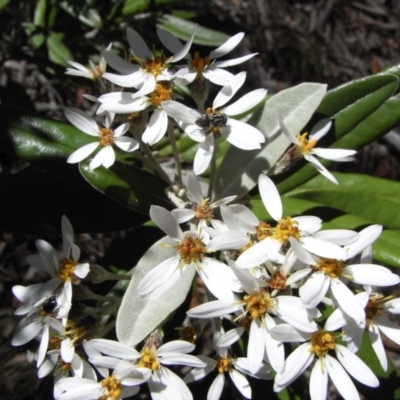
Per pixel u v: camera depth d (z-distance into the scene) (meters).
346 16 0.45
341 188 0.20
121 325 0.14
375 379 0.14
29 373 0.28
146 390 0.23
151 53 0.16
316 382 0.14
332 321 0.14
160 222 0.15
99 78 0.18
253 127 0.15
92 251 0.33
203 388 0.20
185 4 0.38
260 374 0.15
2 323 0.29
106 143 0.16
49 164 0.18
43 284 0.15
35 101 0.32
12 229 0.18
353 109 0.18
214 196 0.17
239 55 0.39
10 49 0.26
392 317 0.33
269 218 0.18
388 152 0.41
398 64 0.19
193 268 0.15
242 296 0.15
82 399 0.15
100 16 0.25
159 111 0.16
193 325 0.16
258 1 0.40
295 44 0.41
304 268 0.14
